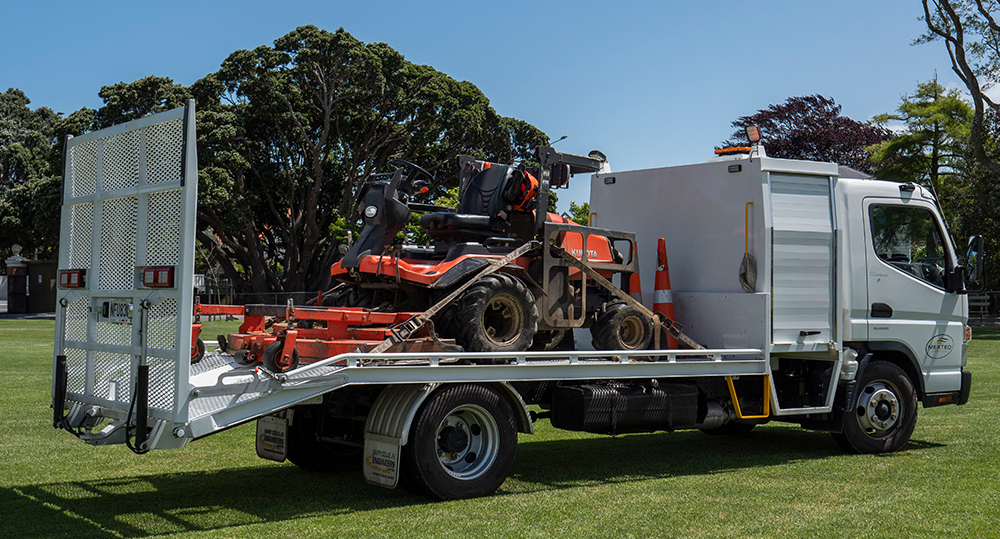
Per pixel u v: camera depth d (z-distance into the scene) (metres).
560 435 9.62
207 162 36.91
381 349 6.00
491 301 6.59
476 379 6.20
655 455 8.30
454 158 43.06
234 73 38.00
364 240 7.04
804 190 7.95
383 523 5.40
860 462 7.80
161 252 5.21
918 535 5.16
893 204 8.61
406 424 5.87
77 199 6.08
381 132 43.34
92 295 5.84
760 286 7.68
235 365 6.35
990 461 7.77
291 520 5.50
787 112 48.69
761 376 7.85
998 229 37.62
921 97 43.03
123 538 5.04
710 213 8.12
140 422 5.12
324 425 6.99
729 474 7.24
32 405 10.73
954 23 28.77
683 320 8.31
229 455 7.94
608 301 7.85
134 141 5.54
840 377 8.12
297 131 40.03
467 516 5.60
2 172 62.66
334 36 38.38
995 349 21.50
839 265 8.04
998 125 36.72
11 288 49.78
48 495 6.21
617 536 5.11
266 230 46.41
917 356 8.67
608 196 9.05
